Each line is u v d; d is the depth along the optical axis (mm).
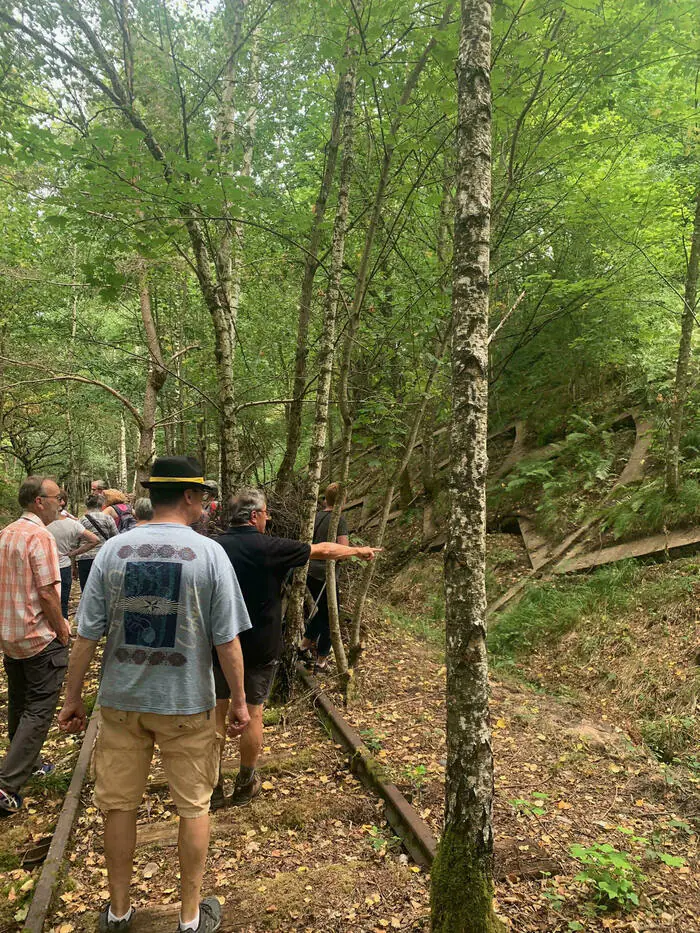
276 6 5754
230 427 6051
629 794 3803
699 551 6246
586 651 5883
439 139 5148
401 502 11422
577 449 8977
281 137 9273
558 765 4102
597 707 5191
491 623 7086
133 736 2500
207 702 2500
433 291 5836
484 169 2268
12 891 2984
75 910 2812
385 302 6523
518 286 9445
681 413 6688
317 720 4918
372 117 5723
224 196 4543
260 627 3605
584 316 9508
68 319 13734
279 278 8852
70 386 16281
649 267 8508
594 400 9594
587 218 8312
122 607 2455
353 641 5441
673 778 3951
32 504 3967
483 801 2242
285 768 4137
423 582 8984
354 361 6867
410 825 3238
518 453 10172
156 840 3348
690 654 5172
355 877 2977
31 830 3576
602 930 2641
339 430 11367
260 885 2957
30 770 3795
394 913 2719
